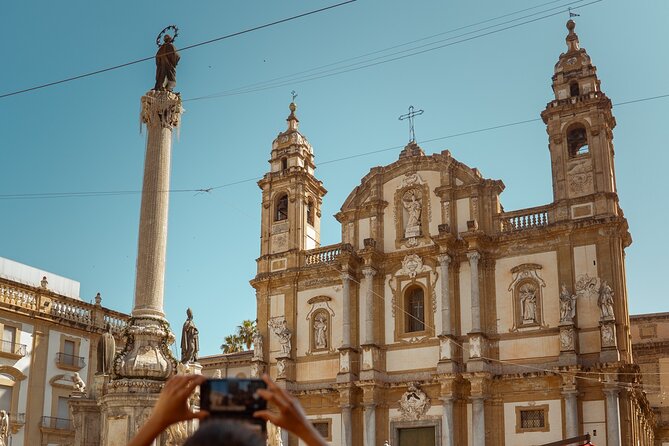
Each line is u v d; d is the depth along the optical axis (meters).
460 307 47.09
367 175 52.59
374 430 46.66
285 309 52.62
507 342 45.25
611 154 47.19
